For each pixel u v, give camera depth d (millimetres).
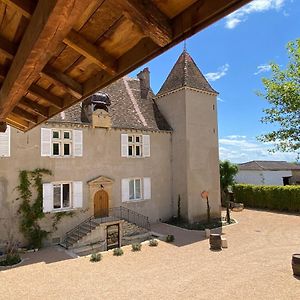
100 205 18875
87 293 9930
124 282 10852
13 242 14844
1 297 9758
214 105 24594
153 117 23469
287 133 11930
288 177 41312
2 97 3717
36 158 16656
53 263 13391
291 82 11523
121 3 1823
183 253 14508
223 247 15344
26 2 2010
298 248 14930
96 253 14711
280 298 9141
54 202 17312
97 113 18984
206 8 1736
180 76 23672
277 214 25641
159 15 1879
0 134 15656
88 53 2562
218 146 24438
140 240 18156
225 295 9453
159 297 9438
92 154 18828
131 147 21078
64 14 1658
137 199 20844
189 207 21750
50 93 4203
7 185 15656
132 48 2537
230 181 30734
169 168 23016
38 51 2145
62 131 17953
